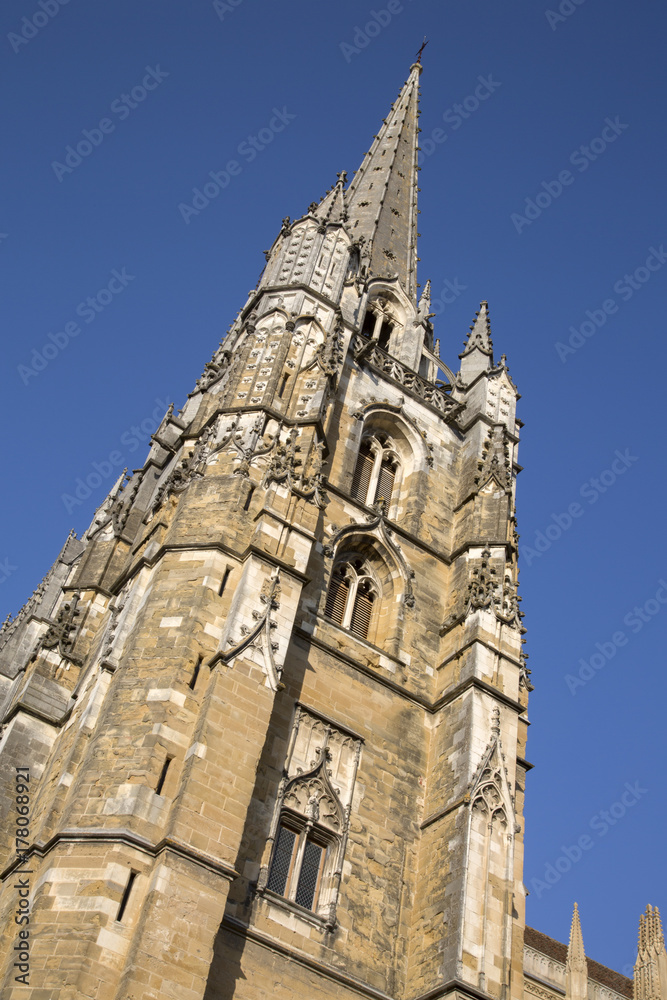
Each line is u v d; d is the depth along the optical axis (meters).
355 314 63.59
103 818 34.81
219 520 44.09
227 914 36.03
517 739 47.66
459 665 49.06
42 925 32.06
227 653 39.00
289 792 41.47
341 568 52.34
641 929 66.31
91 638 51.50
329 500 52.91
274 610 41.50
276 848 40.03
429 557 55.12
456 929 39.06
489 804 42.94
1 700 54.56
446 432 63.03
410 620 51.41
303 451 48.50
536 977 60.66
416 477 58.94
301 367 53.31
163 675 38.75
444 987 37.59
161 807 35.34
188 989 31.41
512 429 64.44
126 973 30.91
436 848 42.75
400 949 40.44
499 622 50.50
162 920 32.16
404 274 77.62
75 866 33.41
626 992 70.75
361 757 44.47
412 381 64.56
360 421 58.59
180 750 36.94
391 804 44.12
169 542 43.81
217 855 34.34
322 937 38.59
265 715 38.44
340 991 37.31
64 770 39.88
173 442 64.56
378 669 48.19
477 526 56.38
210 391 59.97
